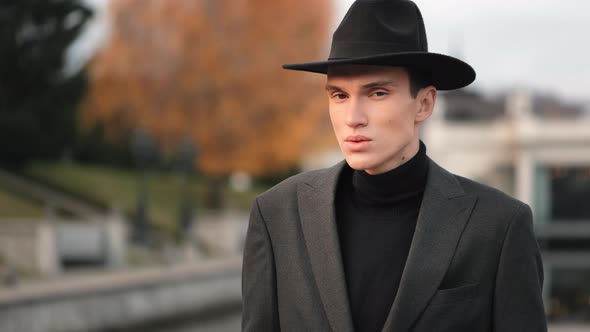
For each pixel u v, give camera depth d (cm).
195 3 3338
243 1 3378
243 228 2969
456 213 204
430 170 211
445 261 199
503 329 199
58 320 1314
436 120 4566
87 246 2061
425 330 195
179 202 3369
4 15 2808
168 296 1675
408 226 207
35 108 2884
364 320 203
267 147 3456
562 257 3997
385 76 192
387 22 194
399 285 198
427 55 188
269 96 3409
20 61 2838
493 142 4516
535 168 4491
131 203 3006
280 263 214
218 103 3366
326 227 208
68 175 3055
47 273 1784
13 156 2847
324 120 3719
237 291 1983
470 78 202
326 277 204
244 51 3375
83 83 2972
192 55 3316
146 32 3322
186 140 2714
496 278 201
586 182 4459
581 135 4403
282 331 212
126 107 3338
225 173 3500
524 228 204
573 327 1381
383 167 203
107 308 1460
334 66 195
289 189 221
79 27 2923
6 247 1786
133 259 2219
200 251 2606
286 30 3434
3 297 1245
